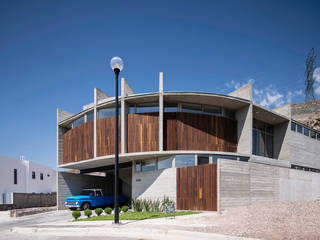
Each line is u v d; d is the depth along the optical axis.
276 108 28.06
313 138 31.03
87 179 27.19
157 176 19.34
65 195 24.50
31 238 9.50
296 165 26.59
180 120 19.97
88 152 21.81
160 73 19.36
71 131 24.42
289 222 9.84
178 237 8.51
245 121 21.02
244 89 21.50
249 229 8.96
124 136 19.44
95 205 20.05
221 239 7.82
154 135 19.33
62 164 25.27
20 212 19.16
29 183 36.91
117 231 9.80
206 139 20.12
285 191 19.16
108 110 21.25
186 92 18.92
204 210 15.40
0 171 31.14
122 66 11.95
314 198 22.50
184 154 19.25
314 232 8.16
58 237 9.41
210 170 15.51
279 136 27.08
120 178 28.50
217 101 20.31
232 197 15.16
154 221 11.85
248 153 20.38
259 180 17.11
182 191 17.17
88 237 9.16
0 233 11.29
